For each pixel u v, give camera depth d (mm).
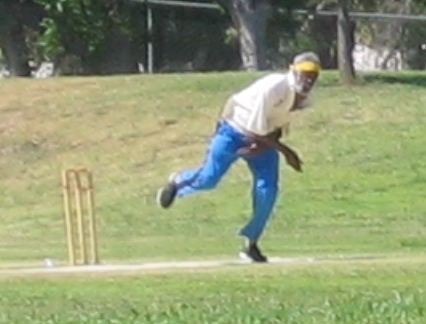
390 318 20531
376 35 107812
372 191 50250
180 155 55688
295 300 22719
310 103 29047
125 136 57750
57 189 53438
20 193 53375
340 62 63375
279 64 92250
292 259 30969
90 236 33906
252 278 25891
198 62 87688
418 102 60375
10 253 39031
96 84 64000
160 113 59656
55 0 79625
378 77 65125
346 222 46469
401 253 34906
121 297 23594
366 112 58875
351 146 55094
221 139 29266
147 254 37625
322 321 20375
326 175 52000
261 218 29641
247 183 51031
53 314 21656
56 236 46438
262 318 20641
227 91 62125
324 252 36469
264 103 28719
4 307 22578
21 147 57594
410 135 56312
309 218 47031
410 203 48812
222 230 46438
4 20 85375
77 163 55844
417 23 104125
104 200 51062
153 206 49969
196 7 82438
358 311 21172
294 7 83250
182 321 20484
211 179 29656
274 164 29469
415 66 108125
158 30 85688
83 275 27094
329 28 94312
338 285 24703
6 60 89500
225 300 22844
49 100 61938
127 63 84125
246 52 73438
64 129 58875
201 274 26781
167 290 24406
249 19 73375
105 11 80688
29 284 25719
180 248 40281
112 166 55188
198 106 60156
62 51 82438
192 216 48375
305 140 55844
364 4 72625
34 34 85812
